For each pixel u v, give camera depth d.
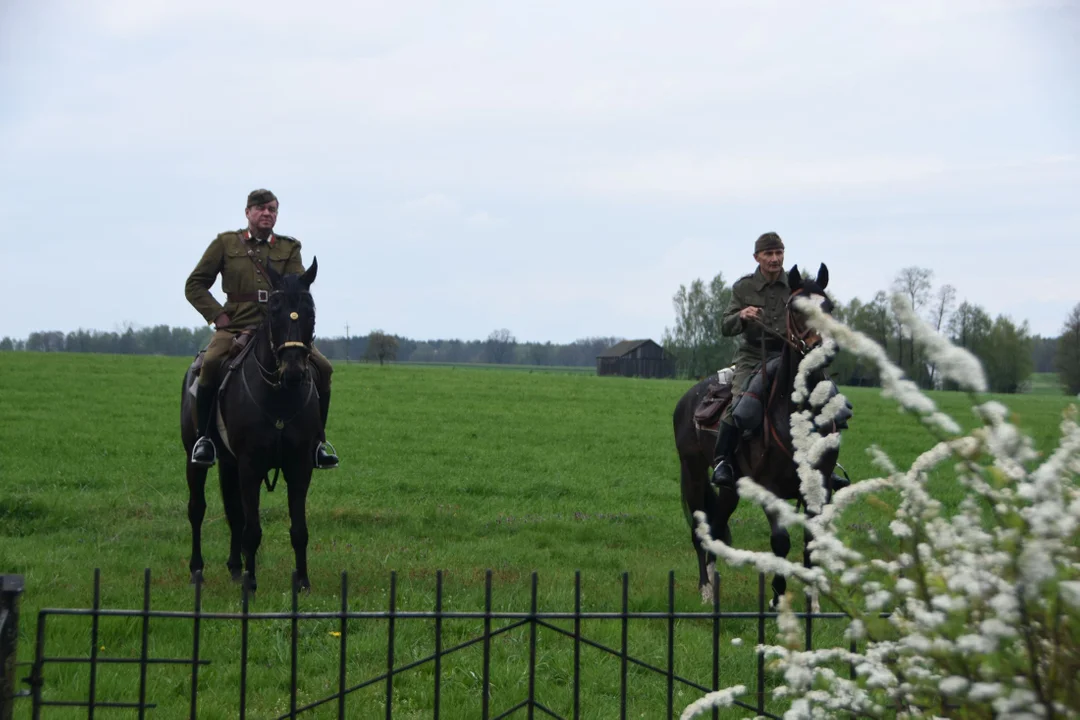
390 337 85.75
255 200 9.27
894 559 3.09
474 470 18.22
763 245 8.62
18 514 12.30
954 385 2.94
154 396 29.58
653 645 7.13
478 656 6.75
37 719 3.94
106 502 13.56
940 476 18.00
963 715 2.98
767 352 8.59
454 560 10.28
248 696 5.99
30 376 33.56
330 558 10.27
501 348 149.88
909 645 2.85
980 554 2.92
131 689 5.99
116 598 8.05
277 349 8.23
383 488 15.81
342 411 27.91
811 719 3.22
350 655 6.79
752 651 7.08
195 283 9.21
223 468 9.28
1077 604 2.58
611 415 30.58
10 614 3.78
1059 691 2.77
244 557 9.19
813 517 3.47
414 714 5.75
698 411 8.87
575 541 12.03
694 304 102.06
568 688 6.25
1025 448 2.52
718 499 8.87
